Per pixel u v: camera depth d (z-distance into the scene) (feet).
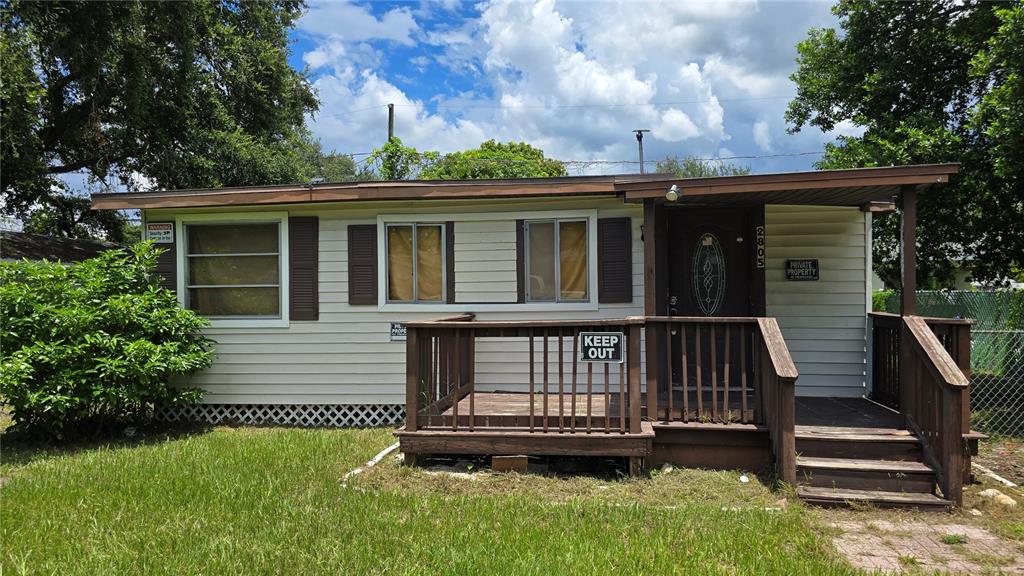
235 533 13.85
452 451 18.63
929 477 16.44
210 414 27.27
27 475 19.03
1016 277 35.60
